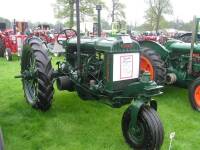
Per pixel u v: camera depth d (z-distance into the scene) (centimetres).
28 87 502
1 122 423
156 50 597
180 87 606
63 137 379
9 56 1043
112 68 364
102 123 425
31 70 467
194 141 375
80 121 431
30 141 366
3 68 873
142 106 328
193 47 520
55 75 478
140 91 336
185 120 447
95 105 500
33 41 465
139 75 389
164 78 553
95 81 403
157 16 2633
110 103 382
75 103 509
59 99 529
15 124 417
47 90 429
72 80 448
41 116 446
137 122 332
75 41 461
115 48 362
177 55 581
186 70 556
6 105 499
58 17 2458
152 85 329
